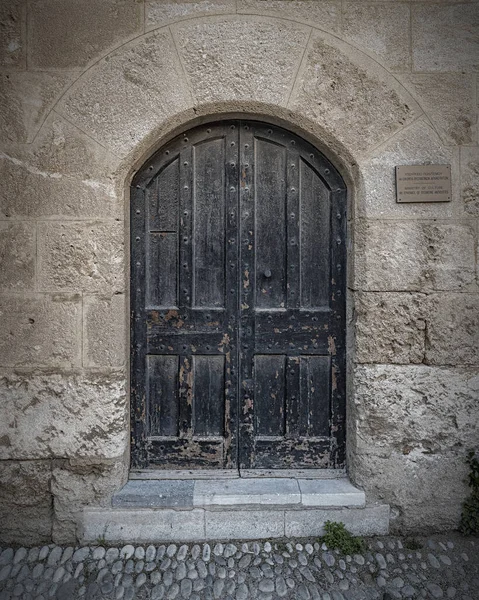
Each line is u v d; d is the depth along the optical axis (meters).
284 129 2.70
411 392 2.59
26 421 2.54
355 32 2.54
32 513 2.56
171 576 2.32
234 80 2.53
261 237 2.74
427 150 2.56
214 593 2.22
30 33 2.51
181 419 2.76
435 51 2.55
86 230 2.52
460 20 2.55
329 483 2.68
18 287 2.53
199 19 2.52
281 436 2.78
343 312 2.73
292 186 2.72
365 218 2.55
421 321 2.57
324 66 2.54
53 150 2.51
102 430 2.54
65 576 2.33
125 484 2.66
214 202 2.72
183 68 2.52
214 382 2.77
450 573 2.35
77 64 2.51
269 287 2.75
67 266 2.53
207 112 2.57
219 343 2.74
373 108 2.55
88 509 2.55
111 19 2.51
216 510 2.57
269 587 2.26
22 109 2.51
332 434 2.77
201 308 2.74
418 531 2.60
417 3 2.55
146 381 2.75
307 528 2.59
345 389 2.75
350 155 2.55
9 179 2.51
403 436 2.59
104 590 2.23
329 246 2.73
